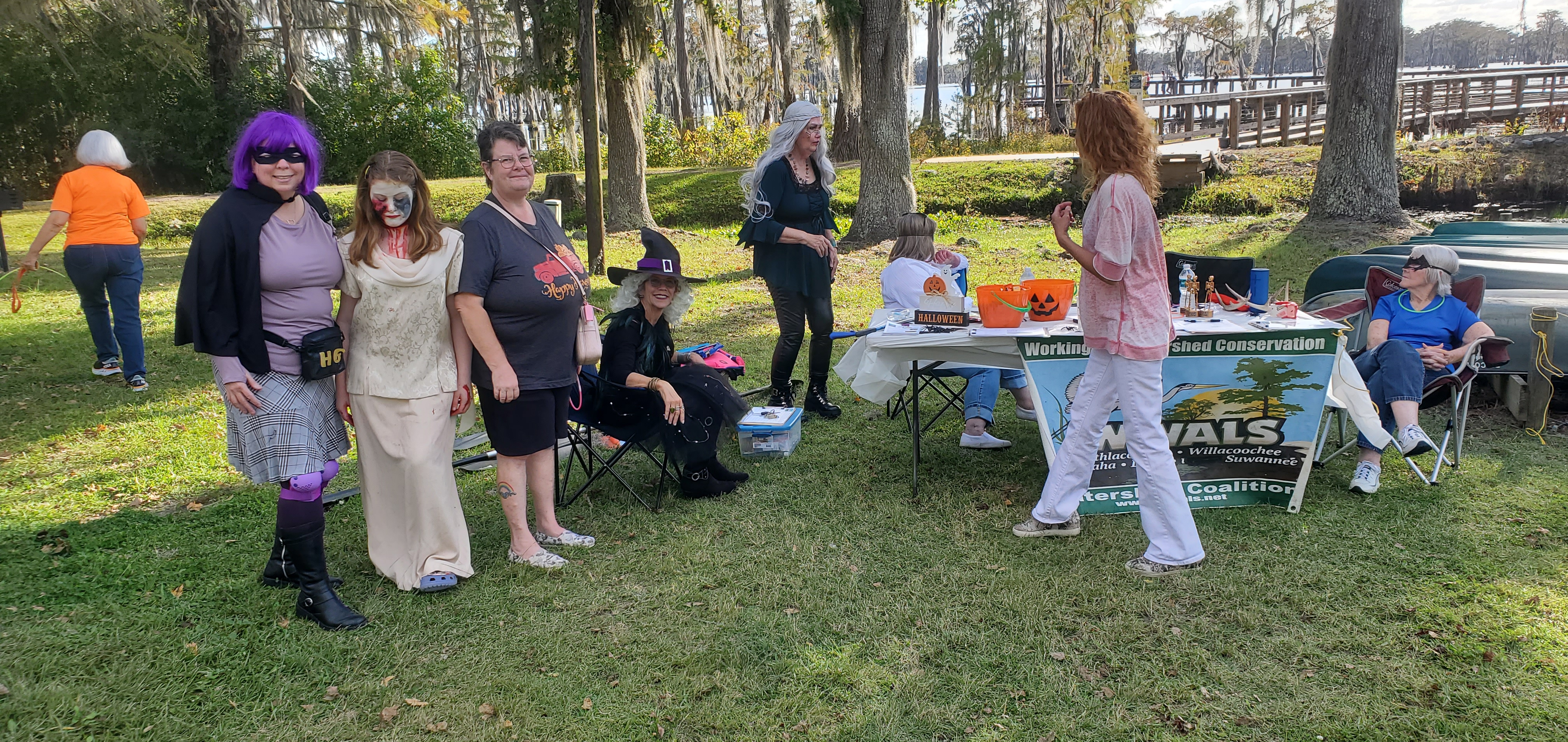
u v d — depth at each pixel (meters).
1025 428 5.23
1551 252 6.14
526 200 3.47
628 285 4.11
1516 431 4.91
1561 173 13.95
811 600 3.31
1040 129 27.25
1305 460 3.96
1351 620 3.09
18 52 17.98
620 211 14.27
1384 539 3.68
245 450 3.01
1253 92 17.88
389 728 2.62
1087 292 3.48
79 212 5.95
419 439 3.28
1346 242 10.86
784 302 5.40
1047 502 3.75
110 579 3.43
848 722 2.62
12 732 2.52
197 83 19.34
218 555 3.67
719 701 2.73
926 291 4.29
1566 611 3.08
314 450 3.07
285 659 2.93
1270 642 2.97
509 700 2.73
